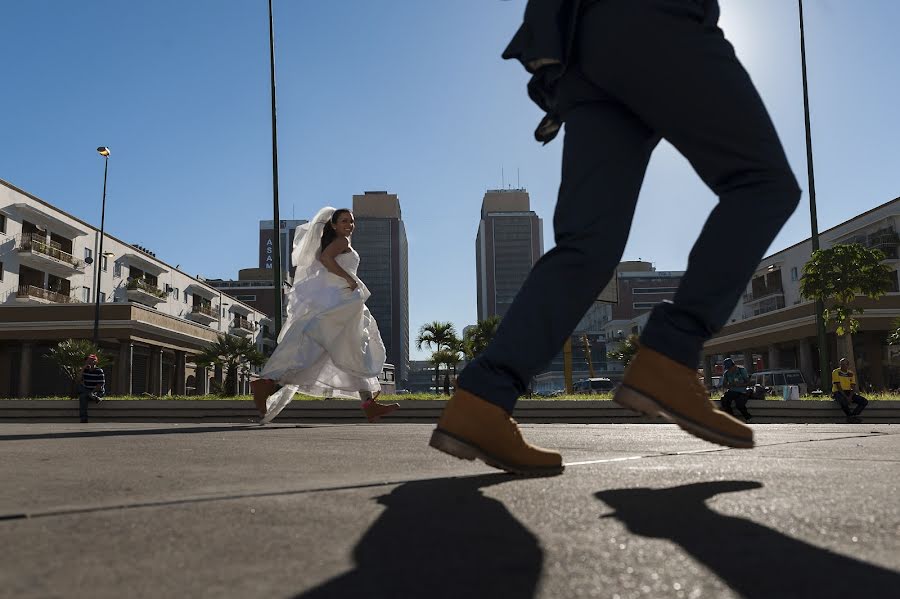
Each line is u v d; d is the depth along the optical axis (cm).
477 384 153
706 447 229
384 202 17238
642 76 152
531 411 1218
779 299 5344
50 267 3969
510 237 16362
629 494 121
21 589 67
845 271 2148
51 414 1324
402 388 16638
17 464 190
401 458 202
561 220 164
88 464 189
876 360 3775
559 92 171
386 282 16812
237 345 3519
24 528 96
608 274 163
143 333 3778
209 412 1245
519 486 134
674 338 154
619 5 152
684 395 153
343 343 518
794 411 1293
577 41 160
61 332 3591
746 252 152
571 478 145
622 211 163
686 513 103
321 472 166
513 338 155
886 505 108
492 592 65
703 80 148
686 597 63
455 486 135
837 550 80
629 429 429
